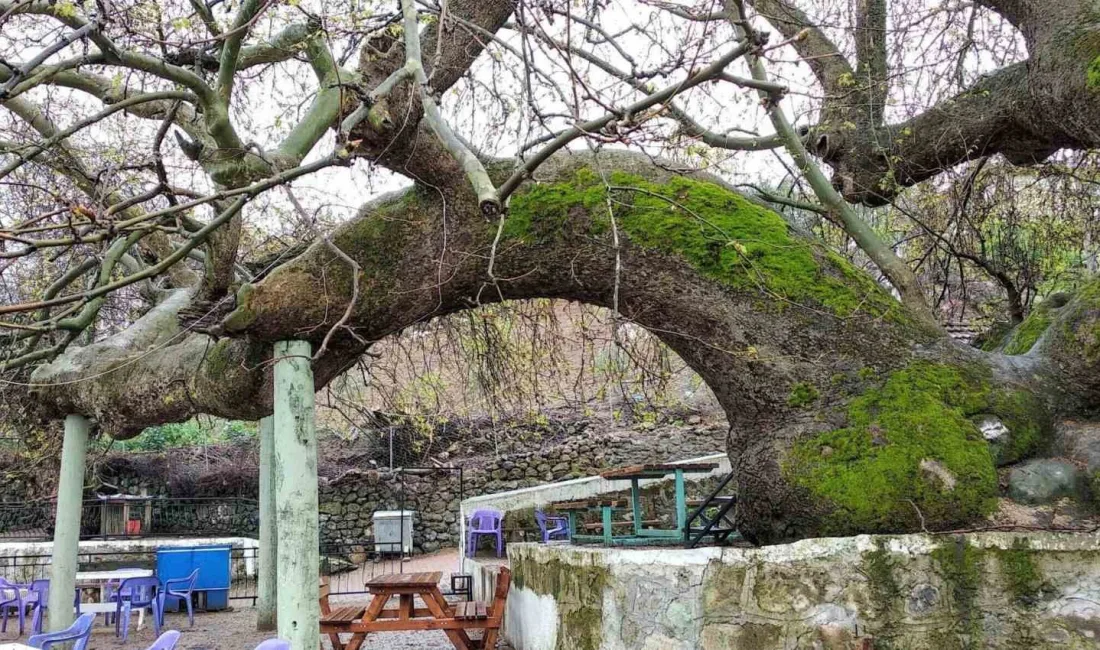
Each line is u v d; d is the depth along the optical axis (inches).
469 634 366.0
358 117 161.8
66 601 316.2
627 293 219.9
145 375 290.0
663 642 184.9
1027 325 239.6
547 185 224.4
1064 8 224.7
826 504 185.8
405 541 654.5
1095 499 180.9
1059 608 161.9
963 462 181.3
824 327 205.2
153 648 172.9
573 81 187.8
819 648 168.1
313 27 224.5
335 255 221.3
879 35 278.2
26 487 628.1
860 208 362.6
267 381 243.4
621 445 673.6
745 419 212.4
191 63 216.8
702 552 184.2
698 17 213.2
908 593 167.5
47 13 196.7
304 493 213.8
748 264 209.8
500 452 699.4
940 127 258.4
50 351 289.9
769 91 136.9
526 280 228.1
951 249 297.3
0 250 226.4
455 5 229.9
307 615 207.3
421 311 230.7
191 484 653.3
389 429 628.7
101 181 223.5
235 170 204.8
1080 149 252.2
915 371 198.8
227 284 226.7
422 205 226.7
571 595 220.4
